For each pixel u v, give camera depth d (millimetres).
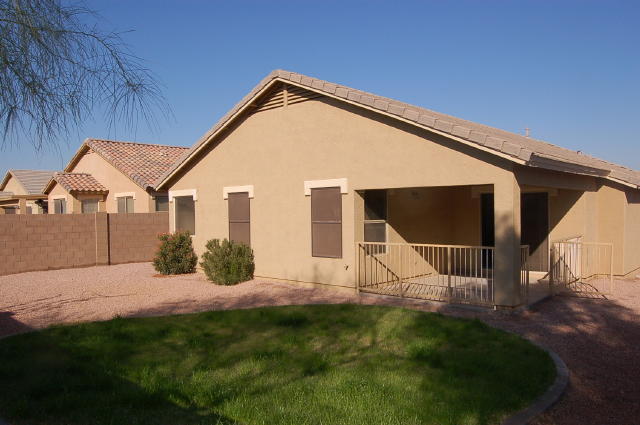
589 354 7422
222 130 15320
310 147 13039
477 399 5695
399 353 7465
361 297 11711
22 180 35656
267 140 14164
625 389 6168
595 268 14789
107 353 7535
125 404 5707
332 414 5355
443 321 9094
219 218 15820
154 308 11000
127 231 20781
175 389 6066
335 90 12000
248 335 8516
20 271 17906
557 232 14539
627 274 14852
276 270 14008
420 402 5645
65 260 19062
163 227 21828
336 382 6270
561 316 9656
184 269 16531
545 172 11281
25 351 7633
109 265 20078
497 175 9852
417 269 14227
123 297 12414
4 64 6469
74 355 7473
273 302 11391
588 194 14344
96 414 5418
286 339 8195
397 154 11297
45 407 5559
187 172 17016
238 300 11727
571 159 12602
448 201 15547
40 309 11039
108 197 26781
